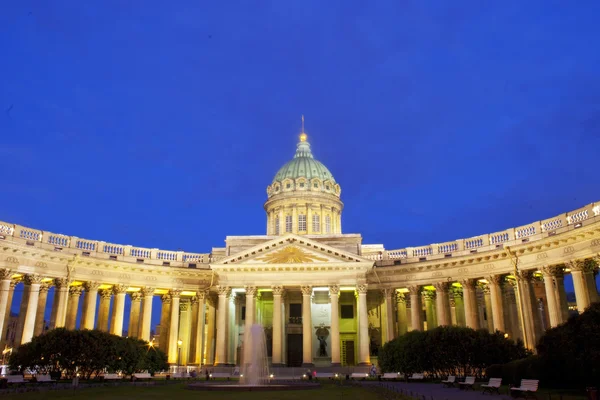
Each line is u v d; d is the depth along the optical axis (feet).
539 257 173.47
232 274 217.56
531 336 173.37
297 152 336.08
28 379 147.02
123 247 220.84
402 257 224.94
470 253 200.44
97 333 152.97
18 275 187.93
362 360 204.74
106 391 116.06
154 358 174.70
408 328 235.20
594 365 85.66
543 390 95.86
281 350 210.38
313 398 97.35
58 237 198.90
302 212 297.33
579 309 155.33
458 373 160.56
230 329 222.89
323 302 244.01
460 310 227.61
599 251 150.20
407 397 92.73
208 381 171.94
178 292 228.63
